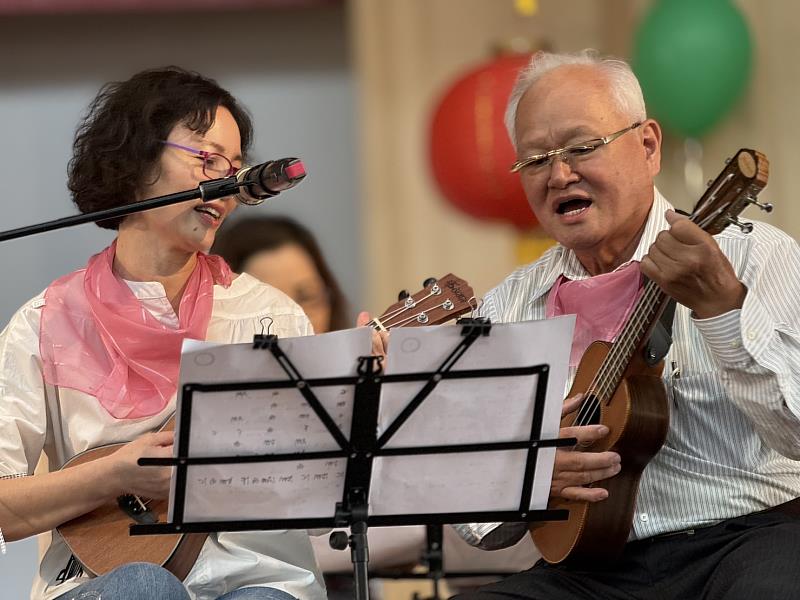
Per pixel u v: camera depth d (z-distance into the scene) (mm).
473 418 4926
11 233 5184
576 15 11766
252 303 6254
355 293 11930
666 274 5234
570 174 6121
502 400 4910
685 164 11266
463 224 11680
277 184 5273
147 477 5355
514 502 5125
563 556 5719
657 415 5590
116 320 5867
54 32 12070
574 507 5727
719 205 5242
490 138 9945
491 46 11406
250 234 8852
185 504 4945
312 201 12039
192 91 6016
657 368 5762
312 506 5047
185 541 5625
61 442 5965
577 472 5520
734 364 5344
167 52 12172
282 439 4883
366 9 11727
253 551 5789
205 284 6109
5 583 9055
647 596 5703
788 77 11195
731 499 5801
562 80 6285
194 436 4801
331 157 12125
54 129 11961
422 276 11641
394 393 4852
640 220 6230
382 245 11633
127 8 11984
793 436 5430
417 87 11711
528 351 4816
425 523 5137
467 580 8539
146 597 5156
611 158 6117
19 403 5828
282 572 5754
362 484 5004
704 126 10711
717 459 5879
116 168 5980
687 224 5133
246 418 4809
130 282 5980
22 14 11969
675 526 5801
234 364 4688
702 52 10336
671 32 10422
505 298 6660
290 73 12219
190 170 5926
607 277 6145
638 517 5852
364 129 11656
